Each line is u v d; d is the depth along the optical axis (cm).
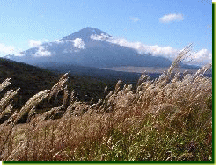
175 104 593
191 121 566
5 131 392
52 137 461
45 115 464
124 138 482
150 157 417
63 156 446
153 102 613
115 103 586
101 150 454
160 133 496
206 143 451
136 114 594
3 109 381
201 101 623
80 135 519
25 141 417
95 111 625
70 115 543
